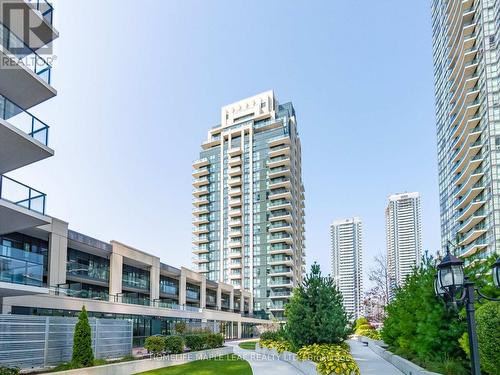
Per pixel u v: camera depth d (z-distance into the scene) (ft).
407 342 61.05
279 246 303.89
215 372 59.67
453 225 256.73
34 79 58.08
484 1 220.43
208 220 343.46
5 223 57.72
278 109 368.07
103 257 122.31
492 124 203.82
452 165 261.65
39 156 58.59
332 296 67.92
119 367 55.57
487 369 33.04
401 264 312.91
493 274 22.36
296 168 349.82
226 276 321.11
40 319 52.54
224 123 368.48
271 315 286.05
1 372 41.42
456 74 255.09
